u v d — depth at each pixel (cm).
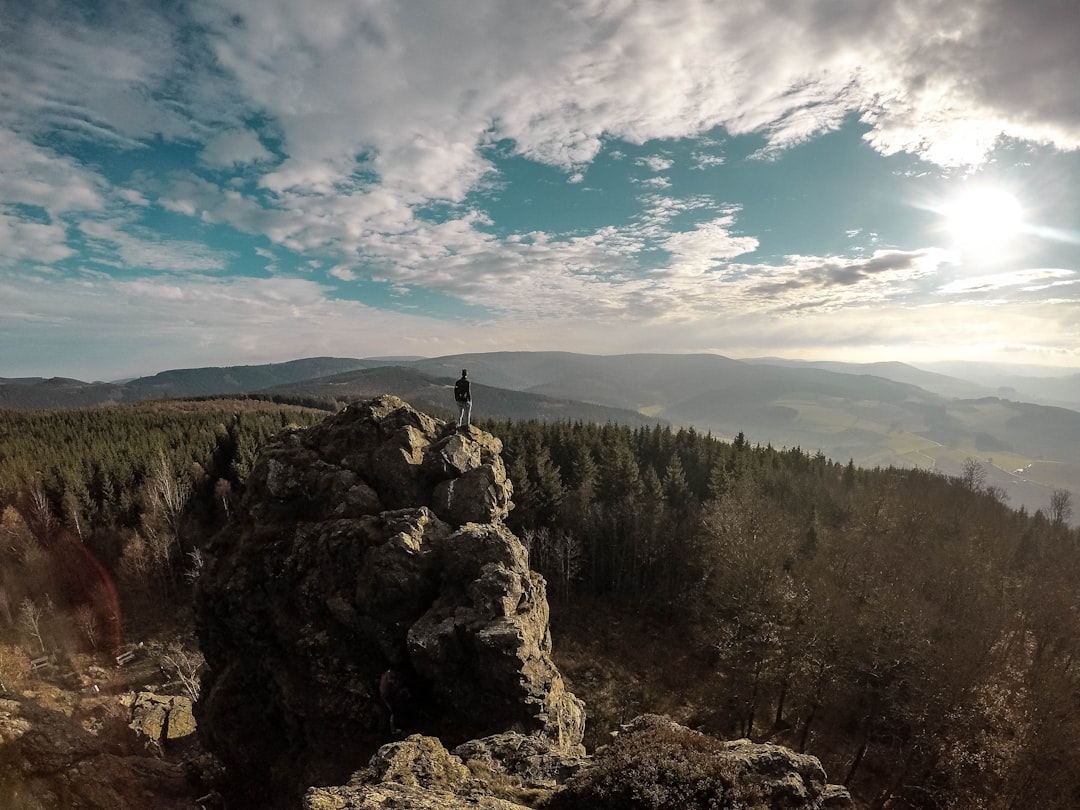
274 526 3716
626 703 6444
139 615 8906
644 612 8662
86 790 3231
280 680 3156
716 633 6938
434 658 2853
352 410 4203
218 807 3269
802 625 5822
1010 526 11312
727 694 6178
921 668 4966
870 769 5372
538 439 11412
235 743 3309
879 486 11638
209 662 3703
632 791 1608
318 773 2898
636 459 11812
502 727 2736
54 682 7075
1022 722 4791
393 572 3170
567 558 8925
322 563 3341
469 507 3678
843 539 8181
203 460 12100
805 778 1873
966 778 4488
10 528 9288
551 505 9731
